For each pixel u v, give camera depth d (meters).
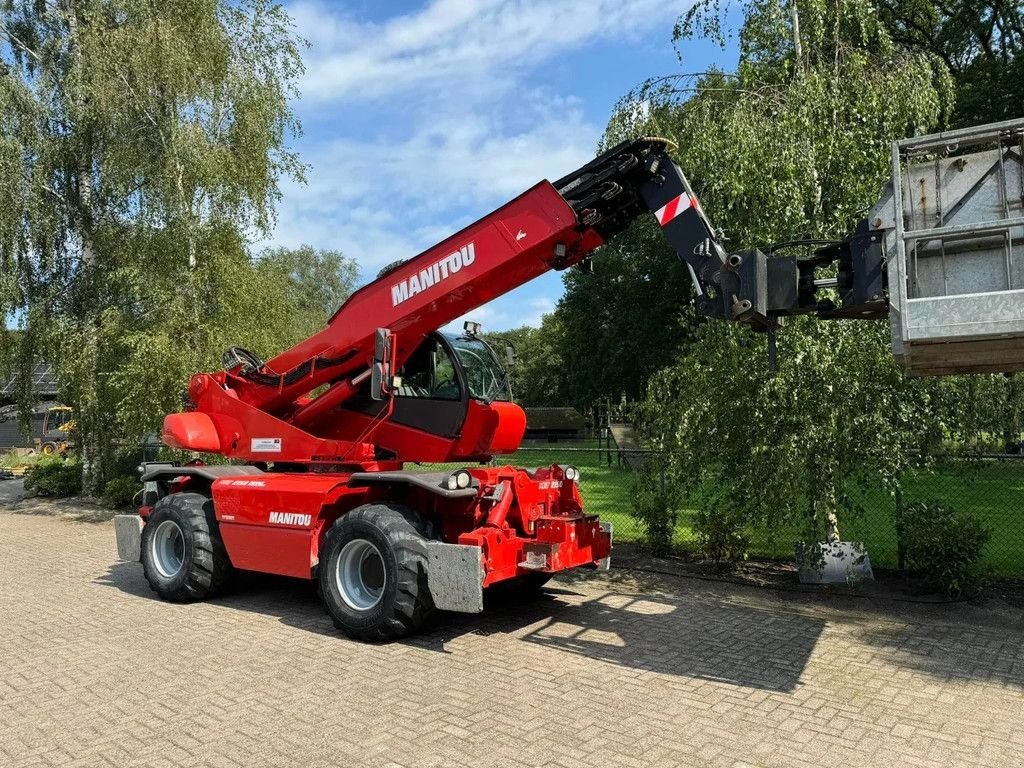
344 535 6.21
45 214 15.20
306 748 4.08
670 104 8.49
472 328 8.05
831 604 7.18
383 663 5.54
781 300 5.00
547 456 26.47
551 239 6.02
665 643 5.98
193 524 7.50
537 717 4.47
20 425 16.94
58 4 16.08
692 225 5.54
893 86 7.43
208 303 13.76
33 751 4.09
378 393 6.62
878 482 7.43
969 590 7.32
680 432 7.70
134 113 13.99
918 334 4.05
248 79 14.55
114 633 6.42
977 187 4.06
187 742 4.18
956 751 3.99
